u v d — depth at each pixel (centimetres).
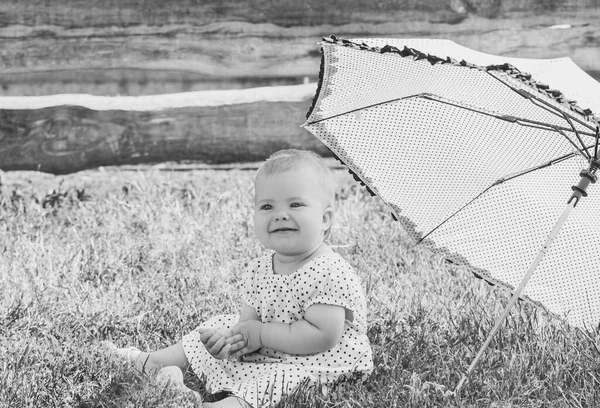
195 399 354
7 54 685
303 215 380
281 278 388
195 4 693
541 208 415
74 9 686
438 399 365
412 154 413
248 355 385
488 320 445
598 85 387
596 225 413
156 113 695
